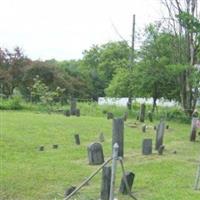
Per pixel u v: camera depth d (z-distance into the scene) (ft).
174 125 92.48
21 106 108.78
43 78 149.07
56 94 120.06
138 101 136.05
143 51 114.93
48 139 63.36
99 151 47.85
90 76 232.73
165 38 110.42
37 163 47.70
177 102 116.06
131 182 36.11
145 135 72.54
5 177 40.93
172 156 55.26
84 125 78.59
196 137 72.49
